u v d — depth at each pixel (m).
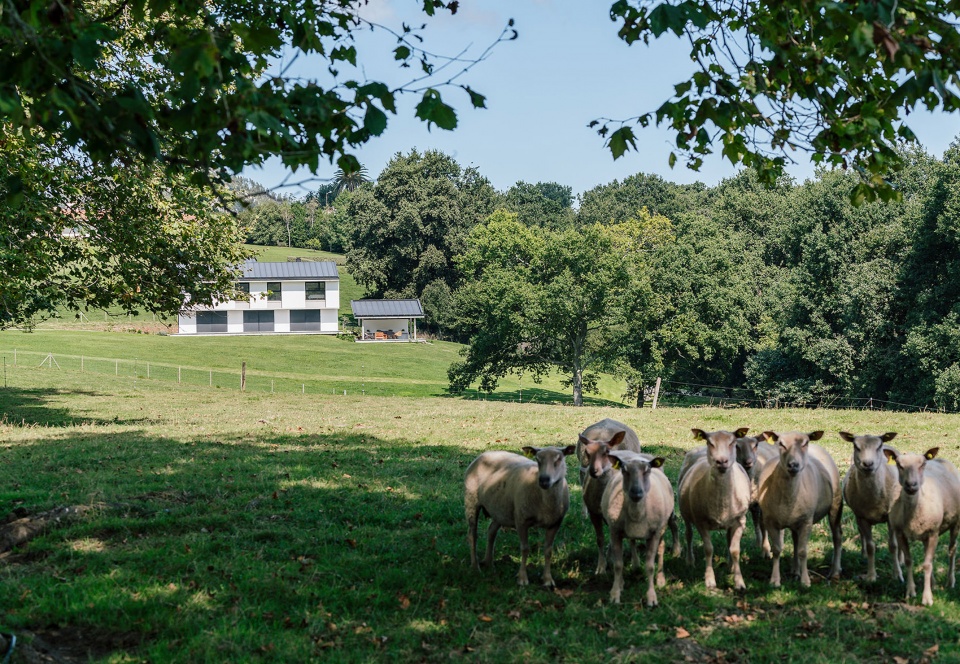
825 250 52.06
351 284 129.00
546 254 59.50
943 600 9.33
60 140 17.33
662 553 10.12
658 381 36.84
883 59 7.50
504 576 10.41
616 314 55.47
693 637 8.48
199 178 6.71
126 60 16.09
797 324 52.72
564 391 76.50
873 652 8.05
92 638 8.42
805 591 9.80
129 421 28.03
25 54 5.88
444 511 13.51
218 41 6.15
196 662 7.85
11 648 7.50
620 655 7.96
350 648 8.27
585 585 10.18
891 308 47.47
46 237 20.08
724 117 7.53
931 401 42.97
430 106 6.55
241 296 26.08
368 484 15.50
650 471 9.59
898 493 9.57
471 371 61.59
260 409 33.00
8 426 26.92
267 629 8.61
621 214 142.25
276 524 12.49
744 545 11.81
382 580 10.09
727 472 9.57
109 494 14.07
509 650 8.13
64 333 80.81
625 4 7.55
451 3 8.63
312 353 80.56
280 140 6.45
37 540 11.41
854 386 47.66
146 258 22.95
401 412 30.56
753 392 61.03
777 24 7.65
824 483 10.19
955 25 6.74
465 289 70.06
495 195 133.12
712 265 61.09
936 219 44.12
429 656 8.09
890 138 7.55
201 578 9.98
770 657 7.93
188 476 16.06
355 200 111.38
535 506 9.77
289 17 7.85
